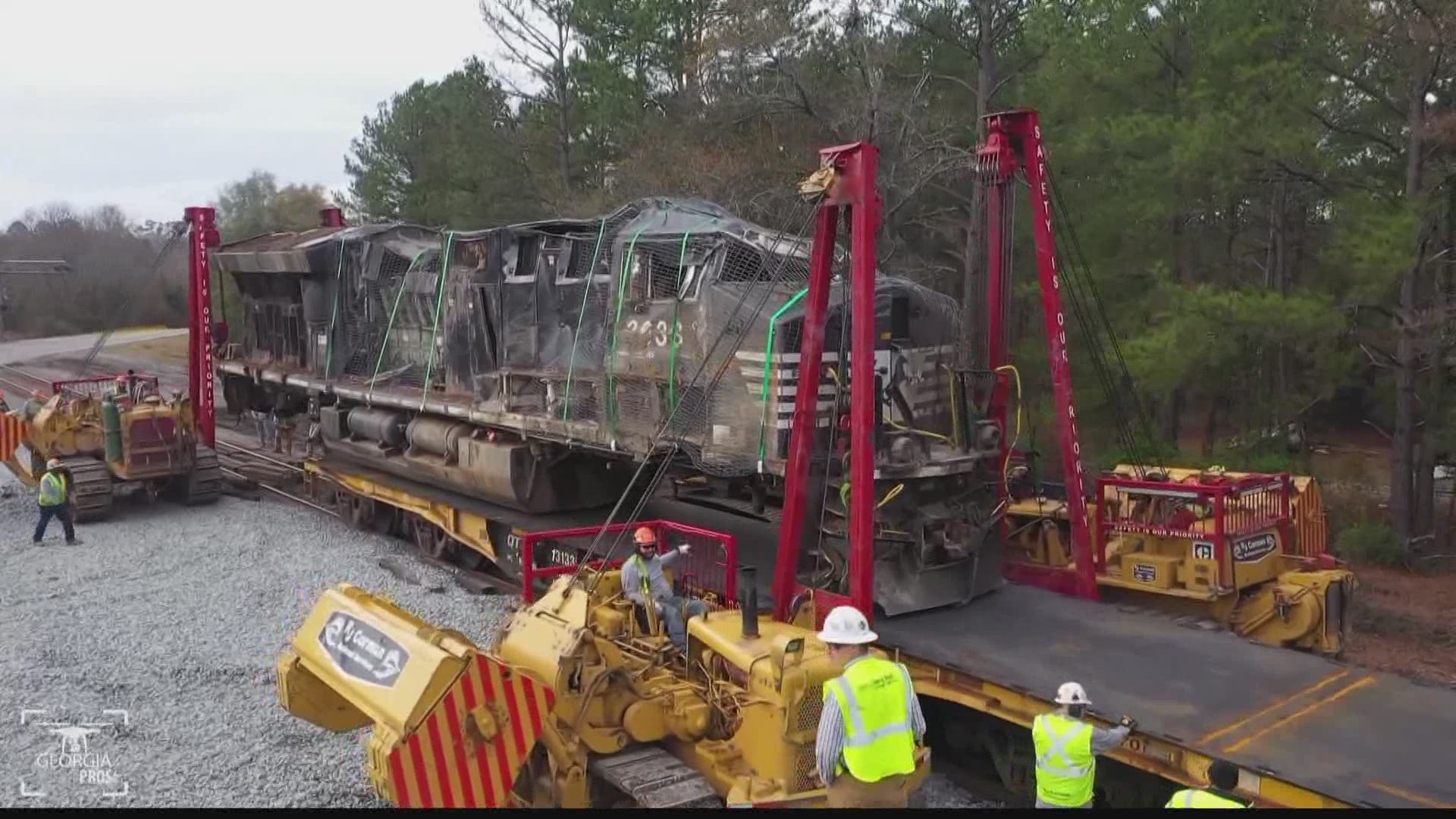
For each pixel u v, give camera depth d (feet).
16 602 43.04
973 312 43.62
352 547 52.75
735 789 22.22
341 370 59.67
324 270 60.23
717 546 35.99
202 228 65.46
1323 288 60.80
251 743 29.68
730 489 41.98
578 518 45.47
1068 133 62.28
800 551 35.55
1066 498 40.73
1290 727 22.91
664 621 27.99
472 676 21.26
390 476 55.77
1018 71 76.07
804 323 31.89
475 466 46.47
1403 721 23.30
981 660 27.81
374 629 23.77
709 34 83.51
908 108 72.18
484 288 46.85
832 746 19.36
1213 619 34.60
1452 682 38.63
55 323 192.54
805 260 35.63
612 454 40.34
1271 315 51.49
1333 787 19.88
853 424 28.91
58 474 53.36
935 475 32.94
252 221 215.72
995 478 35.45
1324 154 56.39
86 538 54.39
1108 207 59.82
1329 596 33.42
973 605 33.42
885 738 19.40
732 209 73.67
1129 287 63.21
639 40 90.48
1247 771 20.93
